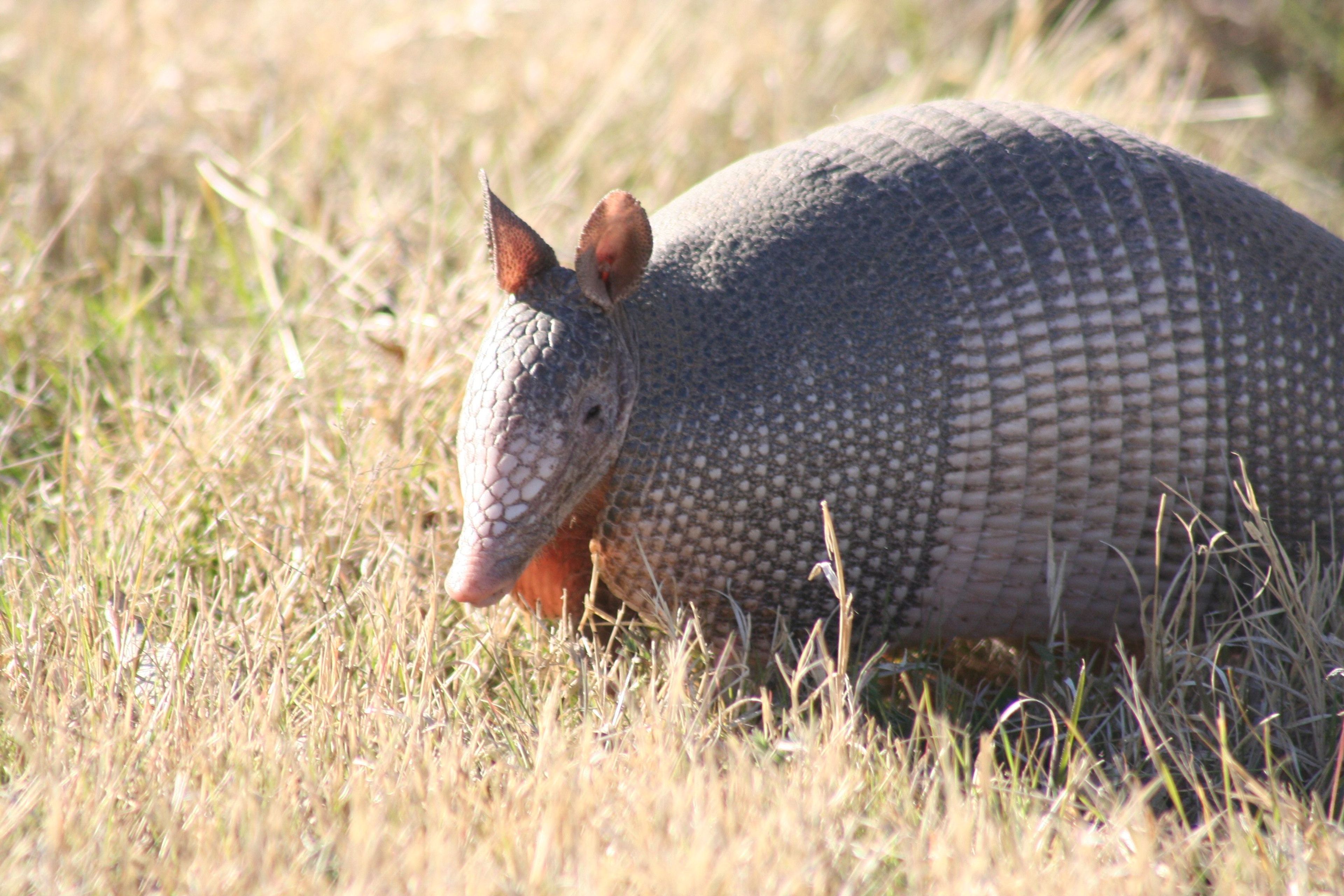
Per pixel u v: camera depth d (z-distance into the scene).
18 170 14.55
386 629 8.45
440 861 6.16
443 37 17.03
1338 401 8.67
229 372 11.00
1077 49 17.20
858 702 7.95
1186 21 18.53
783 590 8.07
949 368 7.96
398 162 15.15
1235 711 8.16
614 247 7.51
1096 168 8.41
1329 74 18.11
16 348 11.91
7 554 9.08
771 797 6.92
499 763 7.42
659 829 6.46
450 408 10.52
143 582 9.26
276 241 13.56
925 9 19.16
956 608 8.55
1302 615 8.15
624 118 16.05
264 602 8.89
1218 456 8.45
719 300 7.89
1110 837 6.70
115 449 10.91
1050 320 8.09
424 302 11.16
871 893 6.43
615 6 17.30
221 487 9.99
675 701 7.43
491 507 7.25
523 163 15.17
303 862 6.50
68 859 6.35
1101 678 8.76
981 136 8.53
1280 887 6.64
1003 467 8.12
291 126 15.03
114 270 13.66
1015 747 8.44
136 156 14.73
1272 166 16.42
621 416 7.61
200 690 7.85
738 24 17.67
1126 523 8.51
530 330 7.43
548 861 6.37
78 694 7.96
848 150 8.59
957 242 8.12
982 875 6.23
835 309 7.91
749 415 7.70
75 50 16.08
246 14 16.83
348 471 9.94
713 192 8.70
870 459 7.89
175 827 6.64
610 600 8.63
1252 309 8.41
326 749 7.56
